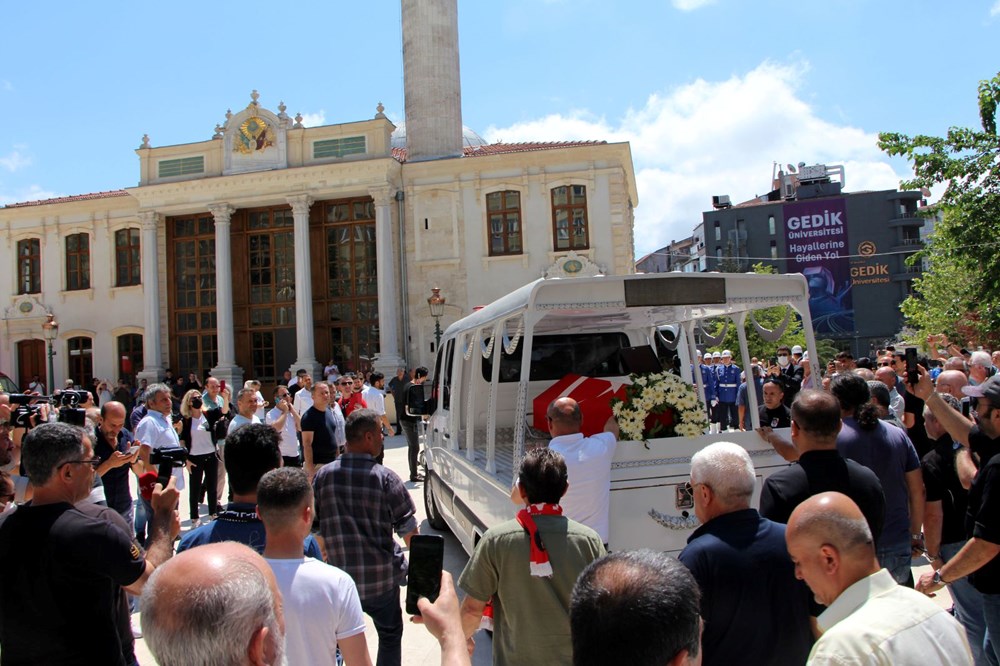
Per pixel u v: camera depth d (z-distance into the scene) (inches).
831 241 2942.9
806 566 99.0
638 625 65.3
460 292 1087.0
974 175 593.0
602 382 261.9
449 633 92.4
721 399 577.3
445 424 341.7
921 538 182.2
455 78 1176.2
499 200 1095.6
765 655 114.3
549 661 124.7
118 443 308.8
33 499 132.6
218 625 66.1
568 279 199.9
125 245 1203.2
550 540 128.0
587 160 1071.0
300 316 1087.0
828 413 146.3
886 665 83.0
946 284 906.7
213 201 1122.0
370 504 175.8
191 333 1172.5
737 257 2960.1
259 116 1120.2
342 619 125.2
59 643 123.4
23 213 1221.1
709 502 125.1
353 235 1151.0
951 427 179.5
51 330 1021.2
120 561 127.6
